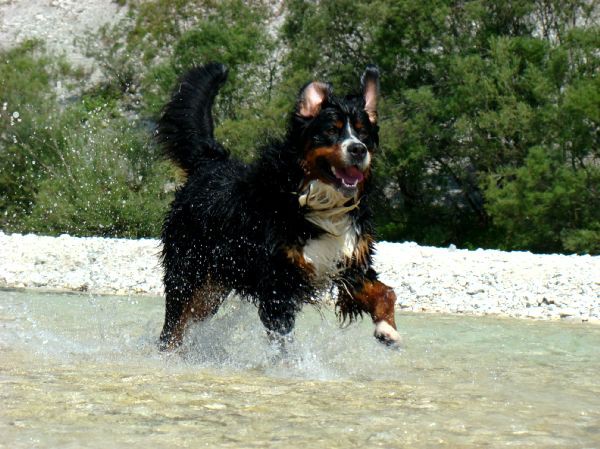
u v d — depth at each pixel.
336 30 29.92
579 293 10.72
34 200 26.20
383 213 28.41
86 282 11.69
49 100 29.28
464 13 28.34
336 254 5.89
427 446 3.49
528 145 25.45
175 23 36.56
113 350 6.27
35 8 46.78
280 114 27.28
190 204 6.55
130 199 23.14
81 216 23.39
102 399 4.27
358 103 5.97
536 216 23.27
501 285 11.25
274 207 5.82
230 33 31.98
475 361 5.92
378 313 5.95
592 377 5.23
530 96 26.02
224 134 26.86
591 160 25.39
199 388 4.68
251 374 5.28
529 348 6.71
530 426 3.85
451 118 27.38
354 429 3.76
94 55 37.75
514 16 28.17
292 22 31.98
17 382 4.65
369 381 5.05
